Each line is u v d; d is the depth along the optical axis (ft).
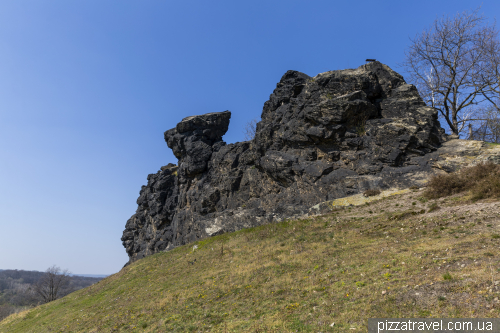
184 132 126.11
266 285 38.11
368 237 46.96
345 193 73.97
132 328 38.60
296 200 82.17
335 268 36.94
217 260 60.59
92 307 60.13
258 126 109.29
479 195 48.39
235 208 98.58
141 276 72.23
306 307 28.35
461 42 93.09
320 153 83.61
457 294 22.70
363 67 88.53
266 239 63.41
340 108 78.48
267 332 25.21
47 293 175.52
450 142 73.00
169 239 129.49
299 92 95.14
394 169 71.61
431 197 56.95
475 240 32.78
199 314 35.55
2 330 77.05
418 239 39.47
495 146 67.05
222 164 109.09
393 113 79.36
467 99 94.48
